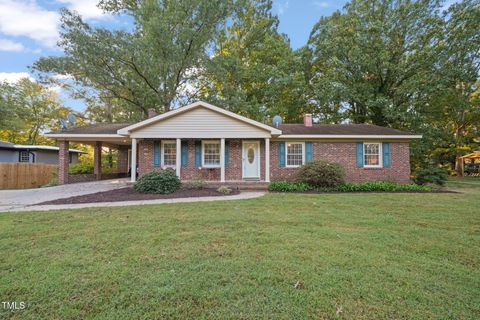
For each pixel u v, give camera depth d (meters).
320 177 10.89
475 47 16.67
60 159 13.16
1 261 3.37
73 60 14.83
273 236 4.46
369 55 18.06
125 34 15.05
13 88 23.50
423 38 17.56
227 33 22.64
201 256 3.56
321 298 2.54
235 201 8.02
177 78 18.81
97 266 3.21
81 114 27.48
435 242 4.25
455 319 2.26
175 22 16.50
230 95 19.42
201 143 13.03
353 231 4.84
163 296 2.56
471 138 24.64
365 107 19.81
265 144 12.77
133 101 18.78
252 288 2.71
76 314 2.28
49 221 5.48
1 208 6.99
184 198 8.70
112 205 7.40
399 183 12.21
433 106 18.95
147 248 3.87
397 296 2.60
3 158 18.69
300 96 22.22
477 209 6.97
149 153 12.95
